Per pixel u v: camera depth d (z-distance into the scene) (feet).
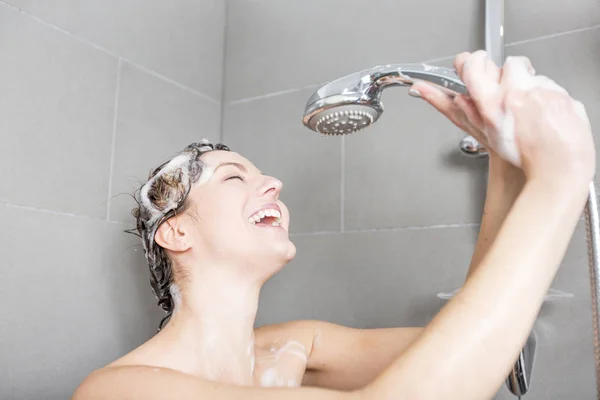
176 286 2.71
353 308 3.92
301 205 4.27
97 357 3.50
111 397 2.06
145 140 4.04
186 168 2.75
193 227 2.65
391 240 3.87
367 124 2.05
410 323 3.71
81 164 3.56
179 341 2.52
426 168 3.82
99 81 3.75
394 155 3.95
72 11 3.62
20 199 3.18
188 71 4.51
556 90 1.56
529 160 1.61
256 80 4.69
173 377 2.03
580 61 3.43
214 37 4.84
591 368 3.15
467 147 3.50
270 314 4.25
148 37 4.17
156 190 2.81
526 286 1.54
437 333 1.58
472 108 1.68
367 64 4.18
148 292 3.90
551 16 3.56
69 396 3.32
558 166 1.56
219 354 2.52
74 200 3.48
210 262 2.60
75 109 3.56
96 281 3.56
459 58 1.69
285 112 4.49
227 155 2.85
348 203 4.08
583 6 3.47
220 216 2.58
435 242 3.72
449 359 1.51
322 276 4.09
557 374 3.23
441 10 3.95
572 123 1.53
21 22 3.31
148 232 2.82
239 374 2.56
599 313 1.71
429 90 1.79
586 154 1.54
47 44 3.44
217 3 4.92
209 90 4.72
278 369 2.79
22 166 3.22
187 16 4.56
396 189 3.91
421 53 3.98
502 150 1.66
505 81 1.58
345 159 4.14
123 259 3.75
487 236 2.00
